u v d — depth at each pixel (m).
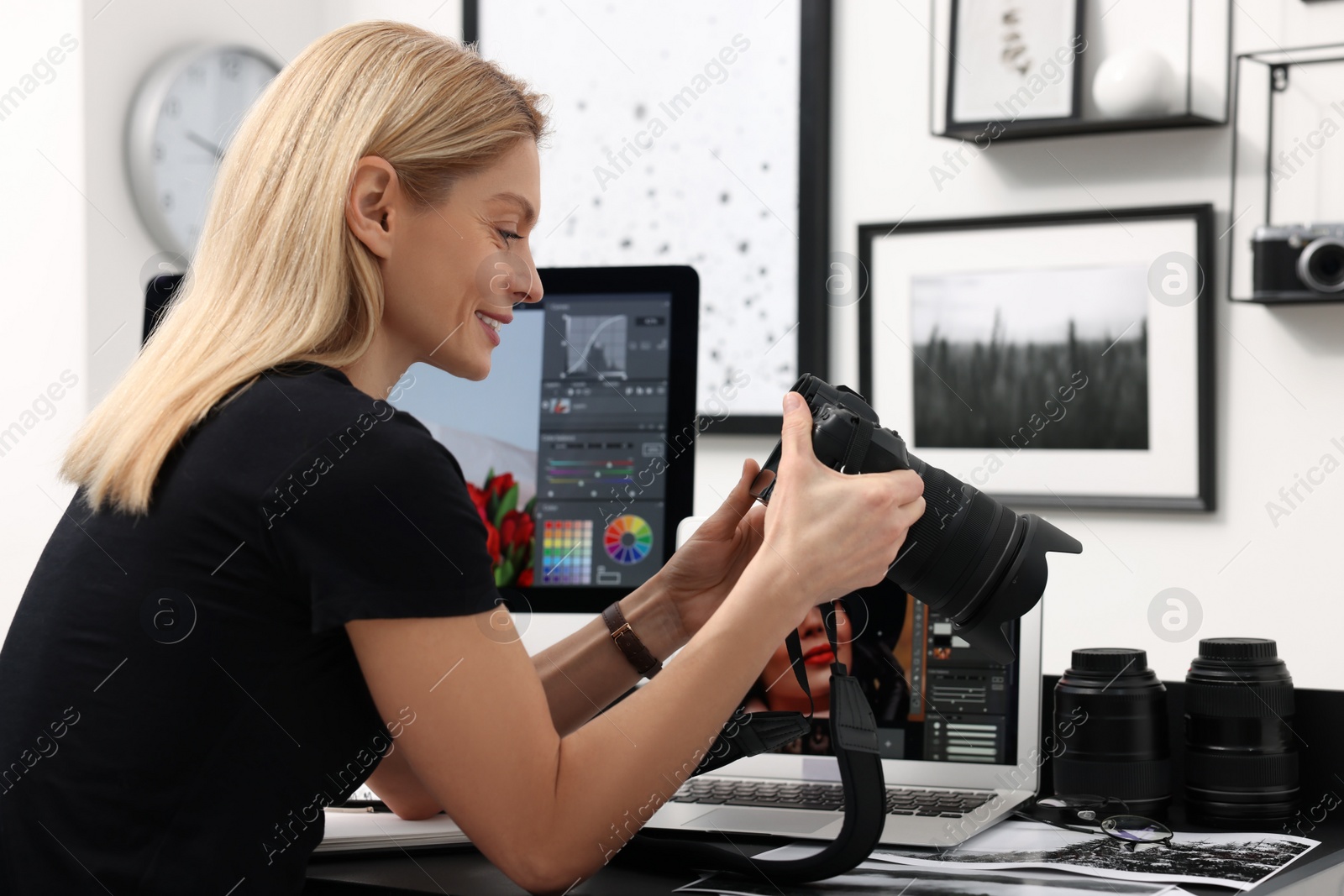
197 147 1.94
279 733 0.64
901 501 0.70
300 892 0.67
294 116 0.72
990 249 1.93
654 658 0.86
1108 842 0.75
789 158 2.02
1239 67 1.75
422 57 0.75
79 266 1.81
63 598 0.66
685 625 0.87
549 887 0.65
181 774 0.63
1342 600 1.71
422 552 0.63
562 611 1.09
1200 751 0.82
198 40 1.99
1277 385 1.75
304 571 0.62
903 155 1.97
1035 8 1.84
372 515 0.62
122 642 0.64
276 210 0.70
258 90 2.04
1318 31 1.70
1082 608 1.87
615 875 0.73
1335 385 1.71
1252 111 1.75
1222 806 0.81
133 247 1.88
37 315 1.84
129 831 0.63
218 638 0.63
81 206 1.81
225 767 0.63
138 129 1.87
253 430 0.65
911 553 0.73
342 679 0.66
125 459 0.66
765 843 0.78
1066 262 1.88
